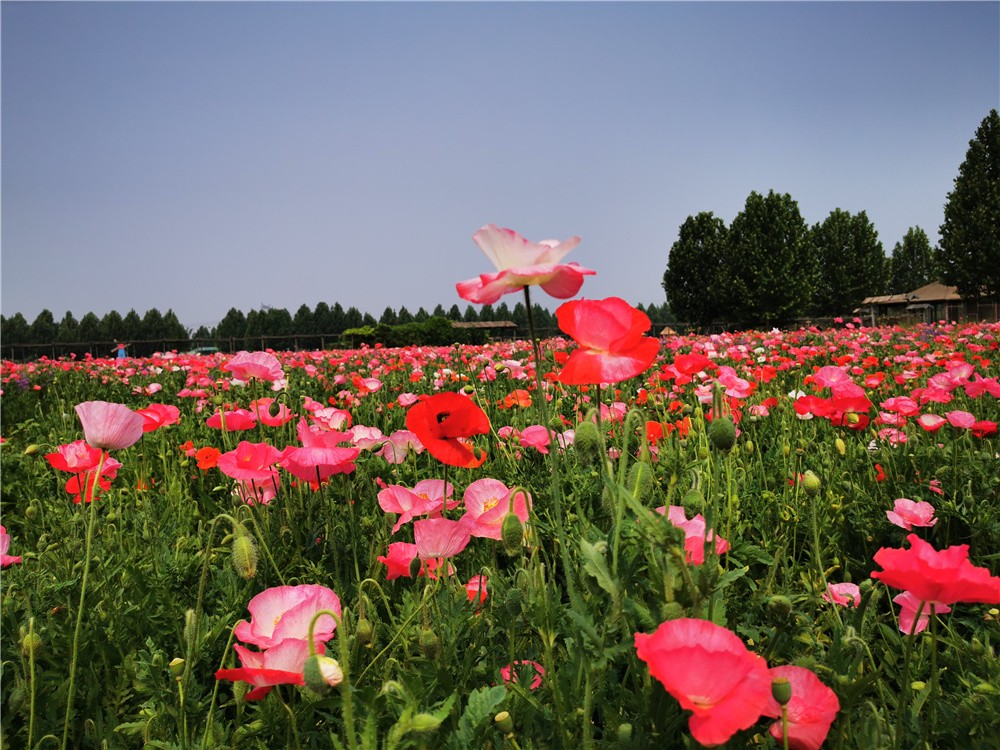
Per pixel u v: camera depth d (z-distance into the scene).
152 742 1.52
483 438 3.76
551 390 4.36
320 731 1.69
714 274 54.88
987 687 1.54
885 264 72.88
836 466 3.30
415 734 1.15
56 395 9.30
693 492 1.62
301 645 1.36
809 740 1.24
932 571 1.33
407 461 3.23
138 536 2.94
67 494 3.89
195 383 7.51
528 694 1.39
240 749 1.62
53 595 2.16
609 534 1.49
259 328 70.62
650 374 5.69
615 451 2.74
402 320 81.81
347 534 2.61
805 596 1.78
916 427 3.90
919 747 1.44
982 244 46.78
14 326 66.38
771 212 54.00
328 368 11.20
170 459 4.45
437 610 1.74
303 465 2.30
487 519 1.89
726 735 1.00
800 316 54.28
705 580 1.26
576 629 1.34
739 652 1.06
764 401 4.24
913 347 11.14
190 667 1.53
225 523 2.50
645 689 1.36
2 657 1.92
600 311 1.45
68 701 1.67
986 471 3.01
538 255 1.46
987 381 3.96
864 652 1.67
